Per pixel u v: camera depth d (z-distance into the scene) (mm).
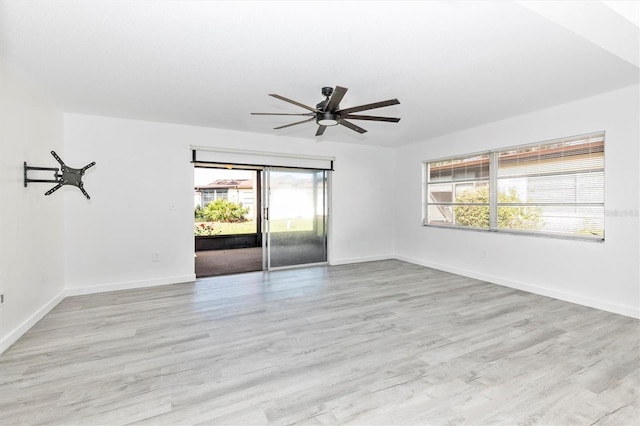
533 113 3936
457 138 4980
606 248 3324
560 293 3721
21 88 2799
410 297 3824
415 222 5902
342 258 5930
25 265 2848
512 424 1641
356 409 1765
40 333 2777
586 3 1439
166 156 4430
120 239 4172
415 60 2531
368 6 1826
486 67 2668
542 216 3957
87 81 2949
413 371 2156
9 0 1758
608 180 3297
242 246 8859
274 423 1654
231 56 2469
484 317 3150
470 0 1767
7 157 2557
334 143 5758
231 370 2174
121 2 1791
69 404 1800
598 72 2787
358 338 2678
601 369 2168
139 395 1887
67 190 3883
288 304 3566
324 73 2781
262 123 4438
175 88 3135
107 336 2717
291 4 1809
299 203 5594
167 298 3787
